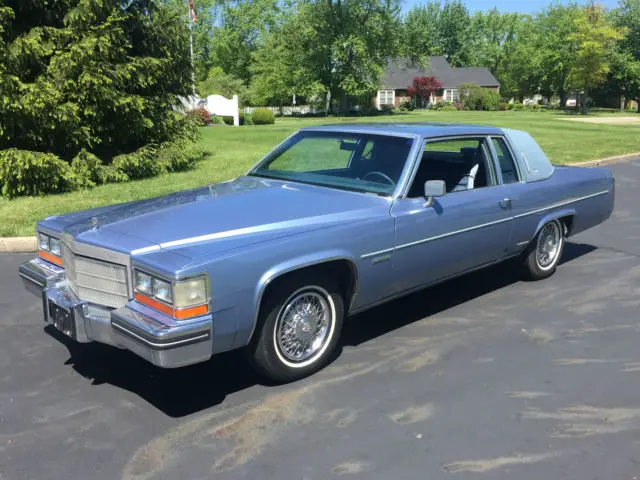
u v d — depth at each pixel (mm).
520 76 77562
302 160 4824
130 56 12094
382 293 4152
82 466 2869
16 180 10023
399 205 4121
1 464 2881
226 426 3229
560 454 2980
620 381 3766
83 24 10750
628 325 4707
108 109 11445
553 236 5848
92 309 3412
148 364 4008
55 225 4000
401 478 2783
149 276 3105
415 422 3279
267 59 57844
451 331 4578
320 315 3822
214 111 35969
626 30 56594
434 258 4402
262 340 3492
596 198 6199
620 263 6488
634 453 2986
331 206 3914
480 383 3738
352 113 58188
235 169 13102
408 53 65750
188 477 2777
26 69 10398
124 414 3355
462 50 91188
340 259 3719
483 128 5047
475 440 3105
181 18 13211
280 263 3379
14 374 3859
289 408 3422
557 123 33812
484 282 5785
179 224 3555
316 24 53531
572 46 62438
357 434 3156
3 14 9945
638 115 49969
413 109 72188
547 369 3934
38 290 3928
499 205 4906
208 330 3092
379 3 52844
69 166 10617
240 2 66812
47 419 3307
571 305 5156
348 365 3980
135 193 10258
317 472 2824
